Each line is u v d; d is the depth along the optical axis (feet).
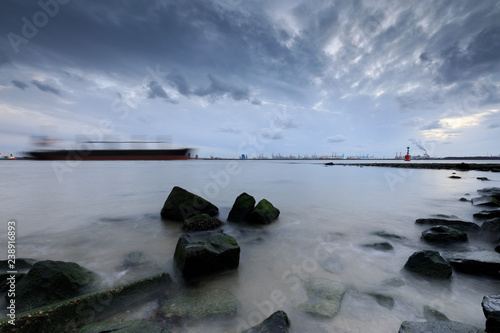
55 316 9.10
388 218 28.55
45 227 25.31
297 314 10.32
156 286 12.07
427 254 14.37
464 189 55.42
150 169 133.69
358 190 54.49
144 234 22.91
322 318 9.94
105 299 10.34
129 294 11.04
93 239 21.43
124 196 45.60
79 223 26.91
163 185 61.72
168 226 25.63
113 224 26.45
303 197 44.70
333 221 27.27
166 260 16.71
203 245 14.33
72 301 9.64
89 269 15.03
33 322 8.63
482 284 12.87
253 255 17.48
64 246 19.62
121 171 116.06
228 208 34.32
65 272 11.94
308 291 12.27
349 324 9.61
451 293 12.08
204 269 13.75
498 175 94.63
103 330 8.12
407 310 10.59
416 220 25.81
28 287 11.10
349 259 16.67
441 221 23.81
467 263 13.91
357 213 31.35
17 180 73.87
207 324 9.55
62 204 37.76
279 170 143.74
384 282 13.21
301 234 22.58
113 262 16.37
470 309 10.85
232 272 14.57
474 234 20.74
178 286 12.77
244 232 23.25
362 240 20.68
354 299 11.43
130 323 8.61
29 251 18.54
